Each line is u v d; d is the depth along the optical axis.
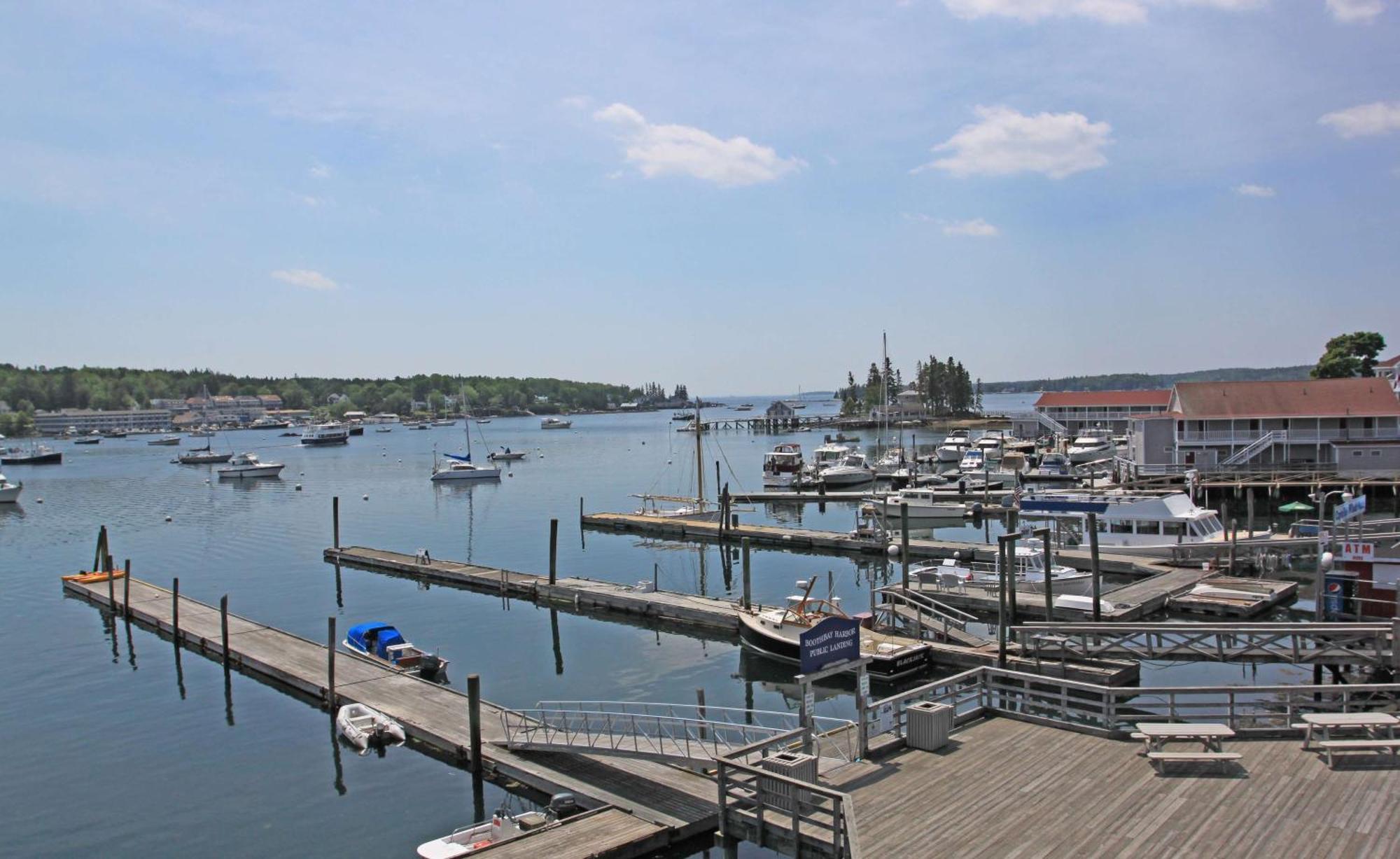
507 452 142.12
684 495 94.25
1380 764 15.62
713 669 34.81
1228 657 26.25
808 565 55.78
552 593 46.94
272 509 86.94
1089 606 36.81
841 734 20.84
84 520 80.69
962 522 67.81
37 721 29.66
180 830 22.19
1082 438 110.88
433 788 23.92
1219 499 68.38
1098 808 14.32
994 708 19.52
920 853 13.12
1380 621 26.64
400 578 53.59
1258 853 12.66
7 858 21.05
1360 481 65.88
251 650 35.53
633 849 18.45
